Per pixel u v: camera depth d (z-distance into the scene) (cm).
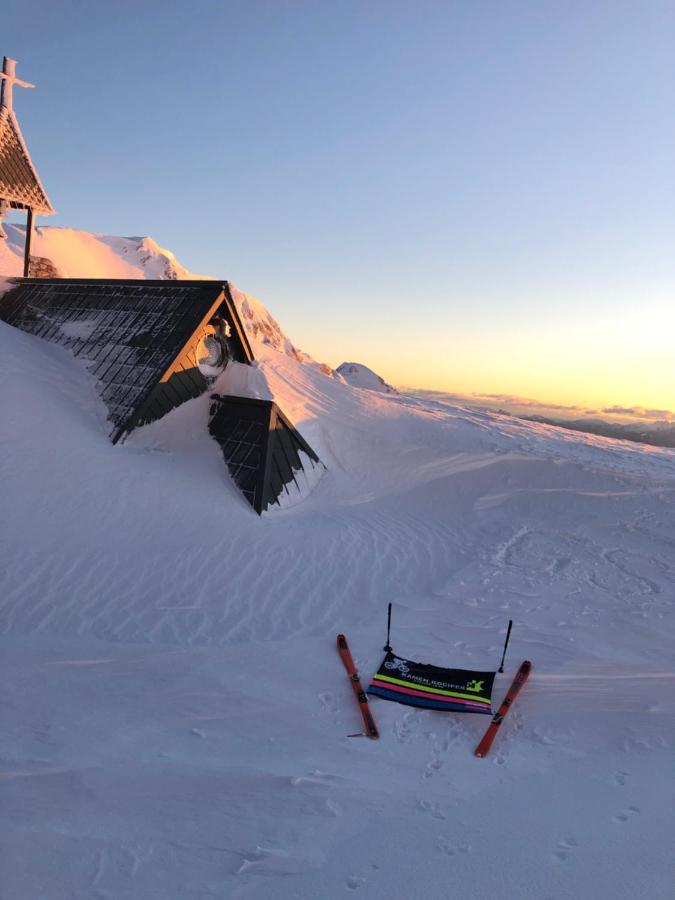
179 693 832
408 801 596
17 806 563
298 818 566
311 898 466
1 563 1169
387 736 750
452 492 1998
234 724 757
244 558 1352
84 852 511
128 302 1900
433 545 1602
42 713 753
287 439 1738
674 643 1020
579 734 721
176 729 736
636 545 1611
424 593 1326
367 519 1714
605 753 670
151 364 1686
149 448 1605
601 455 2503
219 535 1403
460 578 1402
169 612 1146
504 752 706
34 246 5819
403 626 1128
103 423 1619
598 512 1856
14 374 1617
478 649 1005
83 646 991
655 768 625
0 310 2133
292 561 1381
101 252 6625
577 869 483
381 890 471
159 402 1659
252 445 1648
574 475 2114
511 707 808
